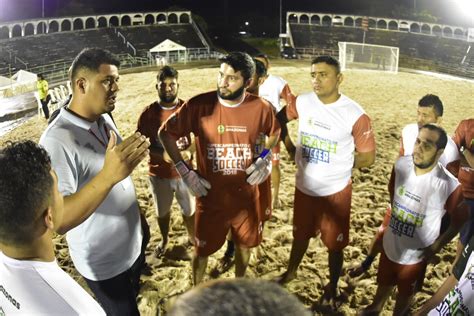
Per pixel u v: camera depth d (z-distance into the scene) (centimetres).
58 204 171
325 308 411
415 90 1659
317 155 386
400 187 349
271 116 360
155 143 441
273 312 92
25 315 154
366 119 371
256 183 358
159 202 461
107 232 281
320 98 377
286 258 488
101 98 265
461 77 2720
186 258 483
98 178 221
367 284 445
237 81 330
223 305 92
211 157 355
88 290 423
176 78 427
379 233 431
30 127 1274
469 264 206
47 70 3067
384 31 3909
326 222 399
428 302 241
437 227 340
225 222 371
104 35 3700
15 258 159
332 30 3988
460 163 423
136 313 315
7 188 152
